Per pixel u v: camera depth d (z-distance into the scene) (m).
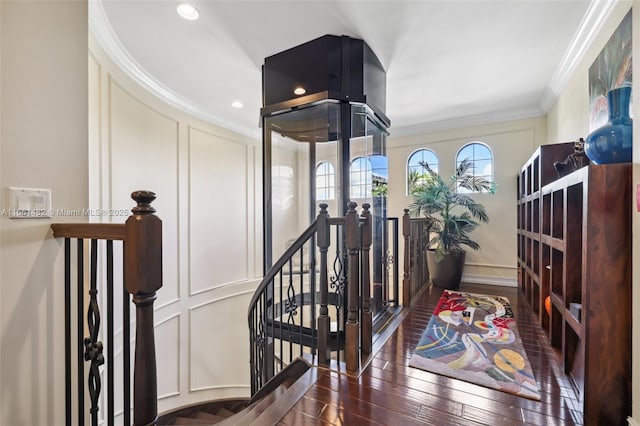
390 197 5.15
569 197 1.78
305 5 2.15
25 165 1.24
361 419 1.47
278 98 2.81
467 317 2.88
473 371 1.90
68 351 1.32
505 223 4.32
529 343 2.29
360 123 2.85
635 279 1.31
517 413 1.50
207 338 4.32
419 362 2.02
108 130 2.76
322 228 2.04
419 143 4.95
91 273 1.22
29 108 1.25
